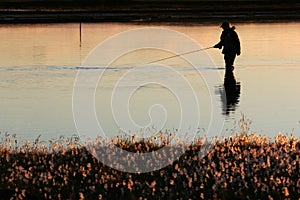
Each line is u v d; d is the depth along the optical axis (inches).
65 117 2960.1
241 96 3518.7
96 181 1747.0
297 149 2062.0
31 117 2962.6
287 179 1737.2
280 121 2851.9
